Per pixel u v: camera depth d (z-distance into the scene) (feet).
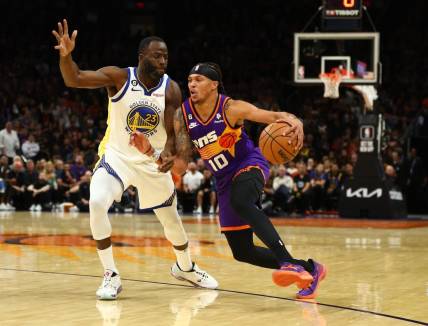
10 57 73.61
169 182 17.11
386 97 68.59
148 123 16.80
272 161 15.31
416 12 79.56
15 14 78.79
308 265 16.06
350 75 48.37
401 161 56.90
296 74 49.32
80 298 15.87
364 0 54.08
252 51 77.05
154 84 16.79
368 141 48.37
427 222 45.42
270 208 50.42
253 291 16.96
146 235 32.71
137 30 86.43
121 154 16.81
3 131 56.54
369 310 14.53
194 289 17.21
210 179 53.62
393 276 19.69
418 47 76.54
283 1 81.46
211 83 15.42
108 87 16.76
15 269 20.58
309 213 52.75
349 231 36.91
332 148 61.11
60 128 63.00
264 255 16.26
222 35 79.66
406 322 13.25
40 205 54.39
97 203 16.07
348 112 65.16
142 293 16.63
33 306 14.84
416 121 61.46
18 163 54.19
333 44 61.41
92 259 23.09
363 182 48.39
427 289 17.34
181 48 79.15
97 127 64.80
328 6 48.47
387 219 47.83
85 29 81.46
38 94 68.49
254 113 15.21
